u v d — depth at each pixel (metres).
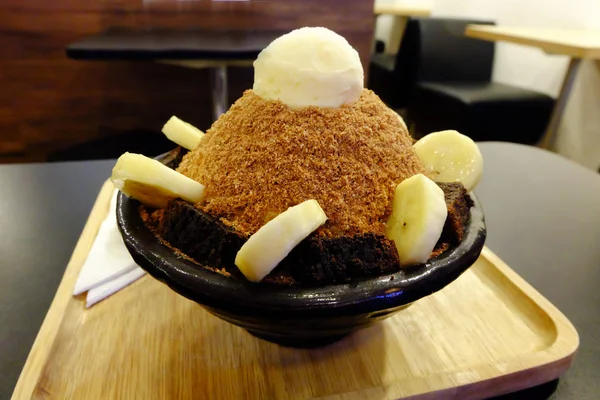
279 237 0.15
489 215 0.36
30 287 0.26
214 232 0.17
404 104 1.22
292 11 0.79
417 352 0.22
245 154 0.20
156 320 0.23
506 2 1.14
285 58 0.20
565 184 0.42
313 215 0.16
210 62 0.59
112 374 0.20
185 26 0.76
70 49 0.55
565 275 0.29
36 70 0.76
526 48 1.05
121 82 0.79
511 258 0.30
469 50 1.11
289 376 0.20
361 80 0.21
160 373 0.20
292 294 0.16
